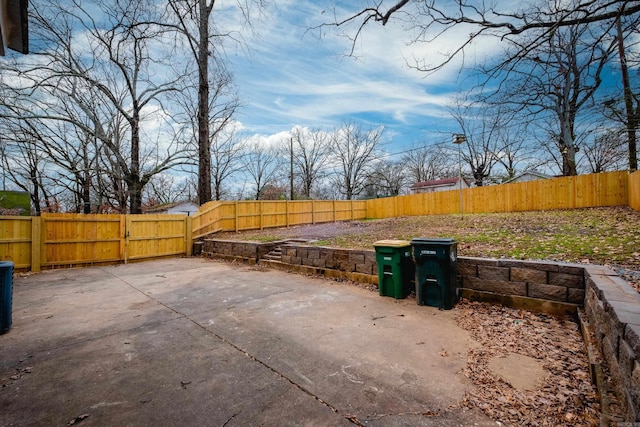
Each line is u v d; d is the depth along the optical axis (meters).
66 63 13.99
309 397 2.49
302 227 17.16
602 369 2.45
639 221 7.98
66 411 2.37
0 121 13.41
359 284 6.35
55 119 13.91
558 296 4.07
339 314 4.56
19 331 4.10
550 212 12.93
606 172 13.03
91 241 9.99
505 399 2.38
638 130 5.59
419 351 3.28
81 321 4.48
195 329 4.09
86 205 18.73
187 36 13.73
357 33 4.48
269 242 9.95
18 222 8.71
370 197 45.12
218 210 14.29
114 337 3.85
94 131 15.61
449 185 35.69
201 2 13.88
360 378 2.77
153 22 13.16
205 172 14.17
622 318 2.05
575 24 3.38
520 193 15.71
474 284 4.84
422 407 2.33
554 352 3.11
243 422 2.20
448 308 4.59
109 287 6.77
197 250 12.57
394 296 5.27
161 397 2.53
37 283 7.29
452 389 2.56
